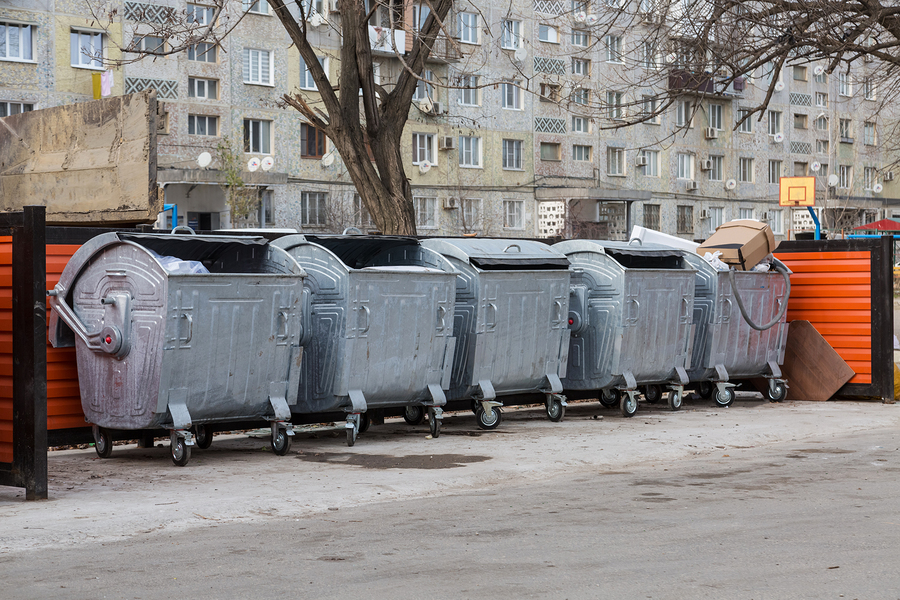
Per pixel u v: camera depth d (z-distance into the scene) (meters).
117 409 8.52
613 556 5.34
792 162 55.62
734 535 5.84
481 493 7.51
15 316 7.10
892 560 5.19
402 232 15.90
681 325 12.69
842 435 10.98
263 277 8.87
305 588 4.77
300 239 9.85
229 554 5.49
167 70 34.12
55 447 10.05
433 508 6.86
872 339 14.12
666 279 12.41
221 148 35.25
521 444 9.87
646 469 8.68
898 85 22.61
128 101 11.05
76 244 9.05
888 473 8.27
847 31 17.08
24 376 7.05
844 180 58.44
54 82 31.92
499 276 10.89
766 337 13.98
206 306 8.49
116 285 8.46
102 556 5.48
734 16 17.39
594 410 13.34
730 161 52.41
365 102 15.83
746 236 13.61
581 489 7.59
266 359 8.99
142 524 6.29
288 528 6.21
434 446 9.77
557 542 5.70
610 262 12.01
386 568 5.14
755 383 14.47
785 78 54.88
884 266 14.02
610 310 12.01
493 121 42.84
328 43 38.16
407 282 9.98
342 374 9.55
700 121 51.00
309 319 9.55
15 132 12.66
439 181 41.53
